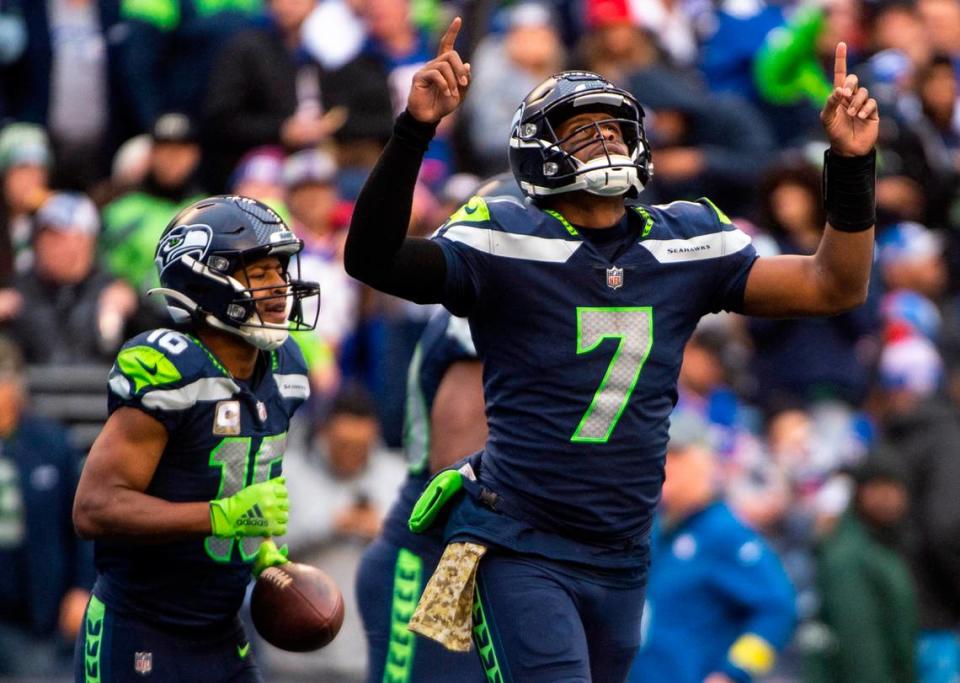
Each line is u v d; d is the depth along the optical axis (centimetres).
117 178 3312
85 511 1530
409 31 3650
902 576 2628
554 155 1473
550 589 1475
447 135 3575
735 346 3197
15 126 3534
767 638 2430
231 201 1588
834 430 3159
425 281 1464
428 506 1532
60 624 2659
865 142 1474
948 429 2842
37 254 3070
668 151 3428
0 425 2650
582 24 3850
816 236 3222
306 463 2642
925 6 4047
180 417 1537
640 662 2444
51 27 3744
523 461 1485
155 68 3694
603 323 1477
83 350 3044
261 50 3434
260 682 1661
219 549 1573
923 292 3431
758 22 3716
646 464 1495
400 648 1848
